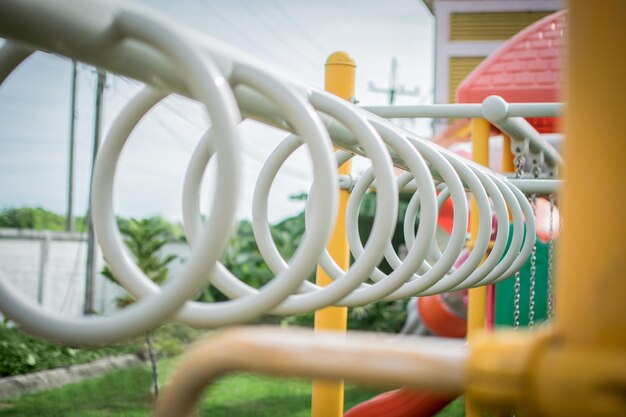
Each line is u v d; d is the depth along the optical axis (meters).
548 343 0.46
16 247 8.77
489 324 3.46
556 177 2.73
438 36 12.65
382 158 0.81
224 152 0.55
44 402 5.42
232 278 0.92
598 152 0.47
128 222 7.18
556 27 4.80
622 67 0.46
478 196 1.39
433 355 0.47
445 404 2.58
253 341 0.49
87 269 8.94
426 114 2.35
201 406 5.32
